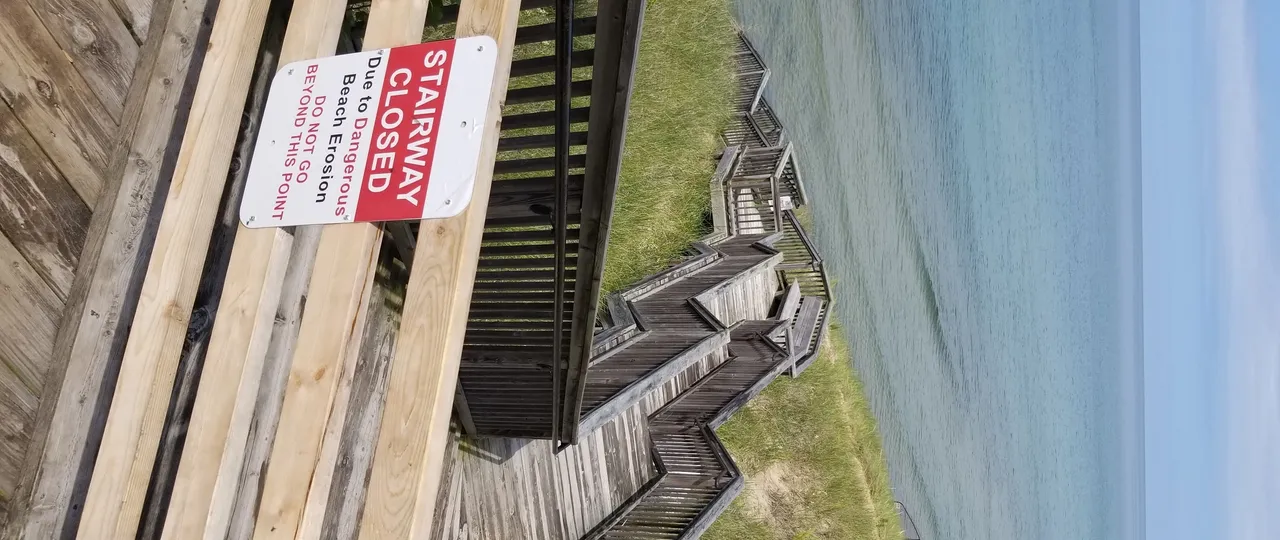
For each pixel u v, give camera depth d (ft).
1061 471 104.17
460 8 6.30
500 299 12.28
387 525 5.34
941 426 63.52
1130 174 183.01
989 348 77.66
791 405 42.27
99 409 6.73
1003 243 82.07
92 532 6.08
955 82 64.95
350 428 9.99
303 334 5.98
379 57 6.30
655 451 23.26
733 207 35.99
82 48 6.41
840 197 46.85
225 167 6.78
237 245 6.33
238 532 7.43
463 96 6.04
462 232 5.81
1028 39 87.97
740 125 36.99
